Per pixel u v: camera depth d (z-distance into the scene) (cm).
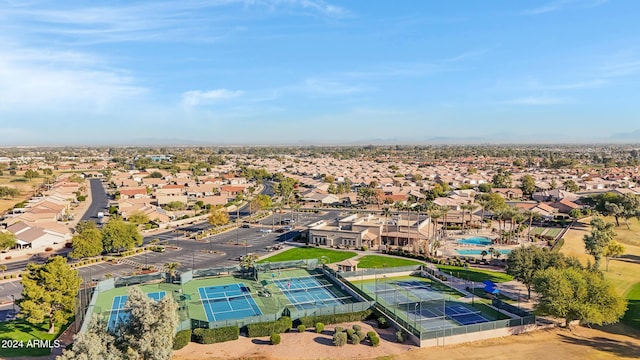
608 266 9456
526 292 7975
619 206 13825
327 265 9819
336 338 5697
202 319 6638
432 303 7375
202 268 9544
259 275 8844
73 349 4234
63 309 6294
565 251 10725
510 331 6112
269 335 6041
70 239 11875
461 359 5350
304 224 14838
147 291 7919
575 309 5925
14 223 12875
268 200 17438
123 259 10356
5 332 6134
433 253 10806
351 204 19312
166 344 4678
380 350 5609
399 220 13375
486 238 12700
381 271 9088
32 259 10388
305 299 7594
